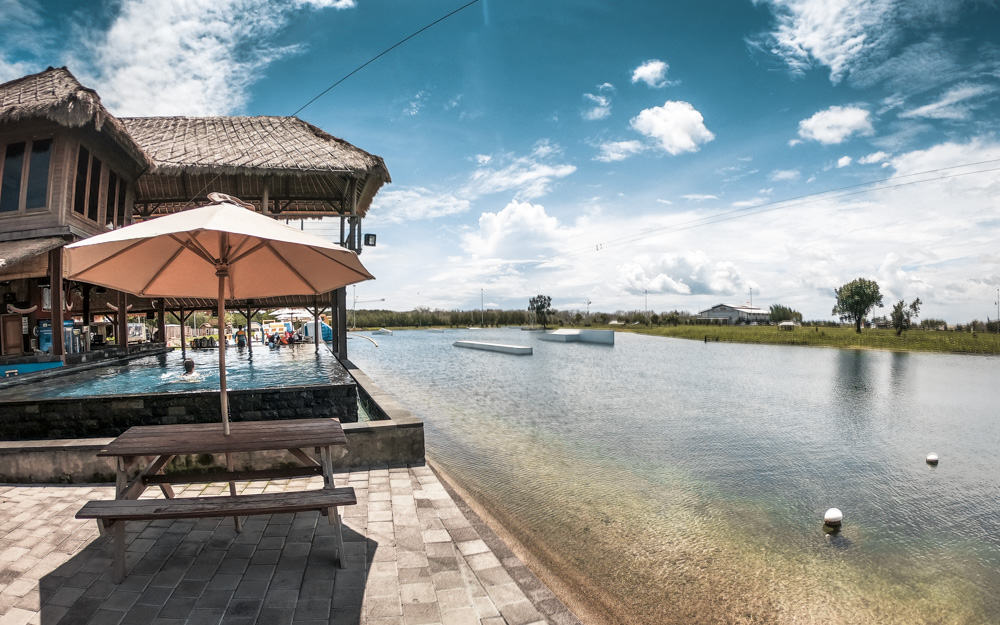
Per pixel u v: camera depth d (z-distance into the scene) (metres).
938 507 6.45
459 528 3.96
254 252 4.05
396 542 3.71
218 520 4.02
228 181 14.70
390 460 5.62
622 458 8.67
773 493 6.91
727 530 5.59
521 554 4.84
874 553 5.06
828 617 3.88
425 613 2.82
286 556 3.45
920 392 17.81
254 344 22.36
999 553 5.07
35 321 10.71
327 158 12.27
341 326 13.66
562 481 7.28
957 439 10.60
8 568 3.23
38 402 6.36
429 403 14.84
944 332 49.75
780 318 89.94
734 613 3.91
